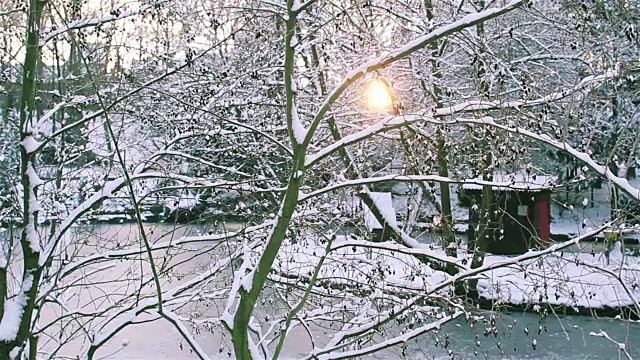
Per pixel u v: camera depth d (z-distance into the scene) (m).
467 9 12.00
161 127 7.68
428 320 8.99
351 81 5.18
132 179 6.27
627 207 6.39
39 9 6.08
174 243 6.71
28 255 6.15
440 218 8.69
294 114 5.44
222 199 8.13
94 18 6.05
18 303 6.08
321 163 9.22
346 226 9.23
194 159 7.19
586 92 6.69
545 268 8.60
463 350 10.64
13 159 7.12
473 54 8.20
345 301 7.56
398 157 11.46
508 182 7.45
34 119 6.44
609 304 12.70
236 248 7.66
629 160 5.56
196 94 7.32
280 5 5.99
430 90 10.22
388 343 6.14
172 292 6.61
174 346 12.65
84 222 7.77
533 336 11.95
